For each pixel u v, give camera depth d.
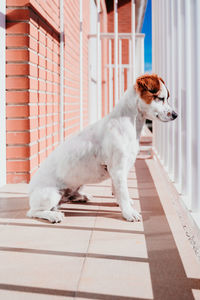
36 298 1.14
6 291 1.19
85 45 6.01
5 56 2.73
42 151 3.19
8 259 1.44
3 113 2.74
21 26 2.71
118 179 1.94
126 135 1.93
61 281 1.25
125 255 1.48
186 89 2.18
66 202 2.27
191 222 1.76
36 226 1.85
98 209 2.16
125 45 9.59
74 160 1.97
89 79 6.13
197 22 1.82
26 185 2.80
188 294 1.16
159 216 2.02
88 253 1.50
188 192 2.18
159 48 3.74
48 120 3.40
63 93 3.89
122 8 9.65
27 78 2.75
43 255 1.48
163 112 1.85
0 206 2.24
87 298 1.14
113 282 1.24
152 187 2.76
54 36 3.59
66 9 4.22
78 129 5.48
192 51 1.87
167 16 3.11
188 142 2.17
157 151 4.06
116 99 4.26
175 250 1.53
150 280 1.25
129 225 1.86
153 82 1.84
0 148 2.71
